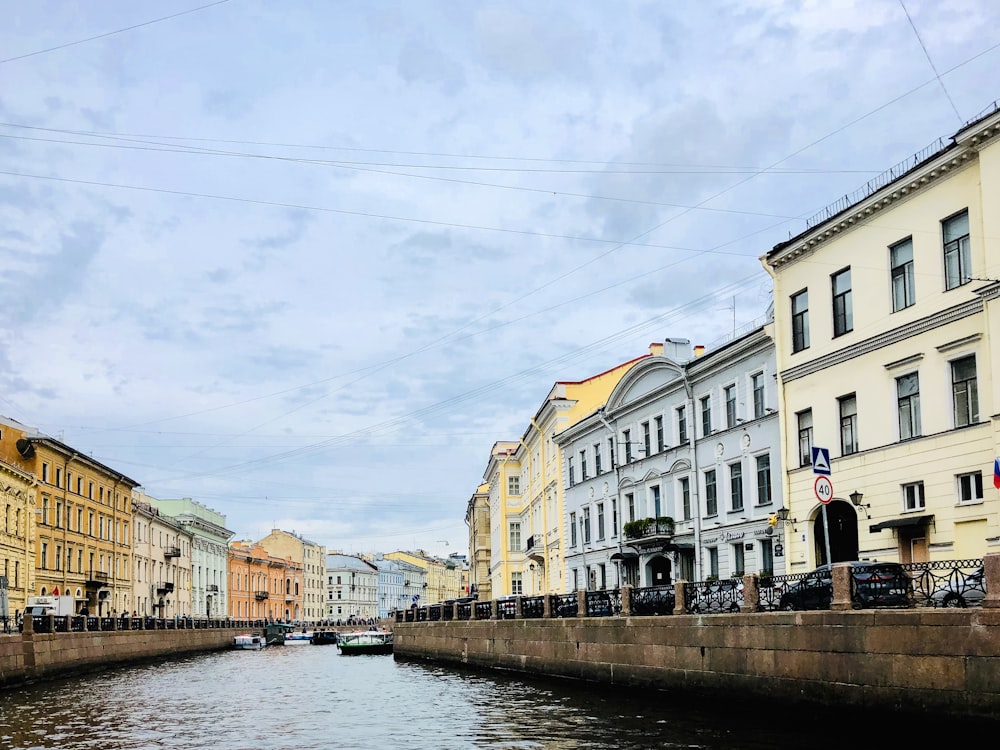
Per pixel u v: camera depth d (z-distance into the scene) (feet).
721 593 79.46
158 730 76.48
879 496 93.66
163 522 297.74
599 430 167.84
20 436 198.18
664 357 138.21
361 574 600.80
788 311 108.78
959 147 83.87
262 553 448.65
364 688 115.14
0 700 103.81
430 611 175.52
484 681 114.83
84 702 101.40
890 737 58.70
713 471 127.24
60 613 173.58
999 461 71.56
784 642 69.15
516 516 250.37
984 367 82.48
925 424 88.48
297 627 421.18
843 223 98.99
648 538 137.18
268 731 74.59
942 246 87.45
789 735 61.31
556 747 60.23
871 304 95.71
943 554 85.71
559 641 107.04
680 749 57.47
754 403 117.08
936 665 56.44
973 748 53.88
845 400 99.96
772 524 108.78
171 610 305.94
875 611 61.05
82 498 226.17
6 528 181.06
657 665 85.97
